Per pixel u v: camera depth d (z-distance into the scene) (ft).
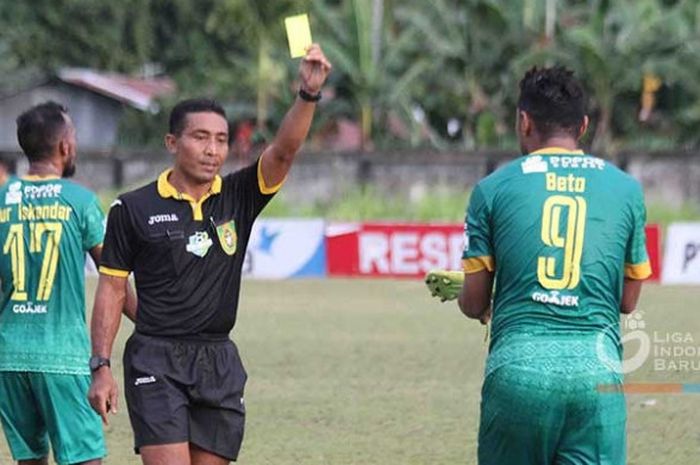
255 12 393.70
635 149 301.84
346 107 331.16
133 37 468.34
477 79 330.54
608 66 307.99
